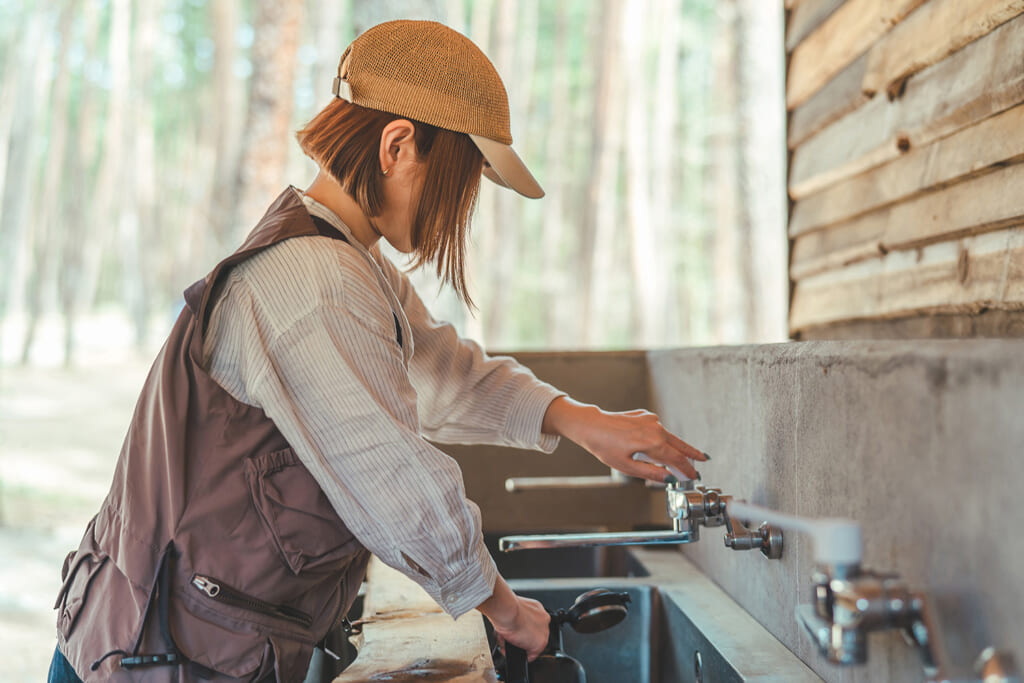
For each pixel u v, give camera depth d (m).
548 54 24.09
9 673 3.78
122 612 0.91
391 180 0.98
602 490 1.93
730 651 1.02
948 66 1.52
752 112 9.28
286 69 6.64
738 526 1.06
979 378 0.60
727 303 18.58
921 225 1.65
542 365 1.92
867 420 0.79
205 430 0.91
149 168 24.12
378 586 1.32
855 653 0.63
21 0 22.70
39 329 27.69
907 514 0.71
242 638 0.89
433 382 1.24
